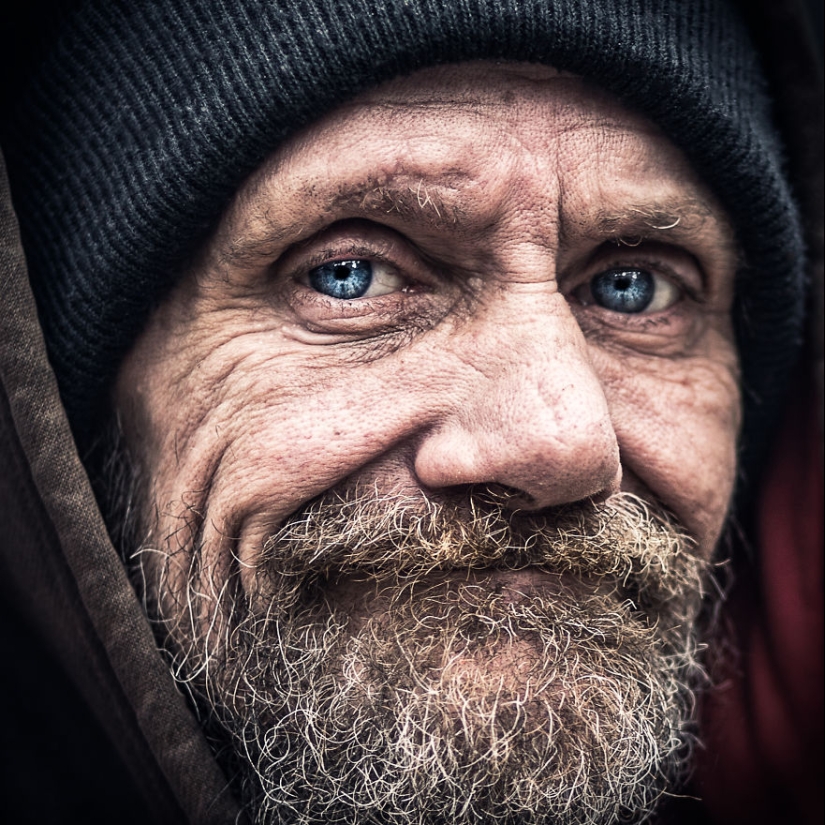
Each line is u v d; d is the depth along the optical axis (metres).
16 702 1.36
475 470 1.16
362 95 1.15
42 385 1.20
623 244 1.30
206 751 1.28
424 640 1.18
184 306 1.25
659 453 1.35
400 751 1.16
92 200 1.20
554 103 1.20
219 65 1.13
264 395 1.23
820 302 1.54
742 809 1.65
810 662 1.63
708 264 1.36
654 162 1.25
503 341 1.19
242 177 1.16
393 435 1.21
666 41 1.19
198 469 1.26
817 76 1.45
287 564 1.23
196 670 1.29
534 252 1.21
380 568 1.21
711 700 1.66
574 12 1.13
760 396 1.55
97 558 1.22
